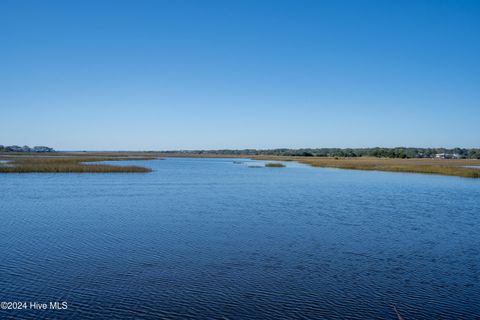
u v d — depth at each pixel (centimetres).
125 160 13038
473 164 10894
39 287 1333
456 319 1139
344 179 5972
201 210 2923
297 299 1266
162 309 1176
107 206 3053
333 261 1677
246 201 3428
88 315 1129
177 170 7956
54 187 4281
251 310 1181
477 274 1531
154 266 1569
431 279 1470
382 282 1430
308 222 2506
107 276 1446
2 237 2008
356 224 2458
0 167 6319
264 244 1939
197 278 1441
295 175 6781
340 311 1184
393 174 7188
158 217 2616
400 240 2058
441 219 2655
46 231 2155
